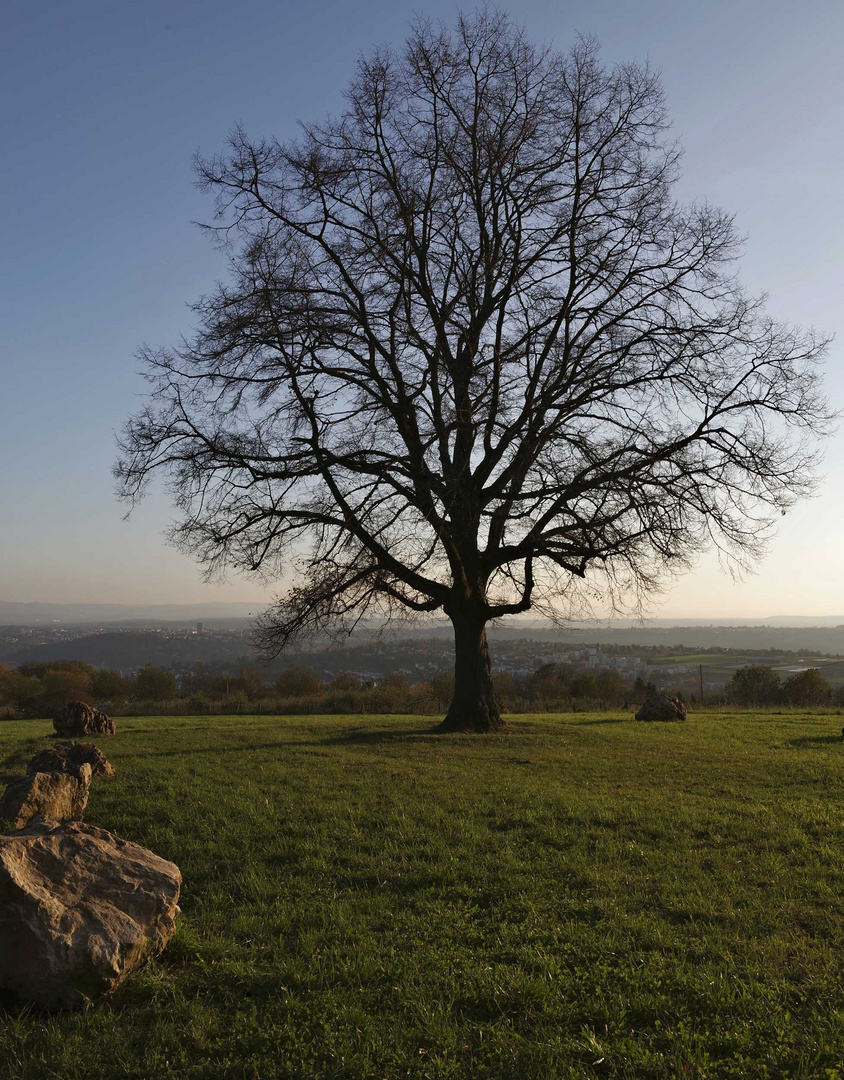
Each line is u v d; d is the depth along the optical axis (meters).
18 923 5.21
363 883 7.99
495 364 21.27
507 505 20.86
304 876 8.16
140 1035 4.91
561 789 12.57
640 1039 4.77
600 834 9.70
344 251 21.56
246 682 55.00
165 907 5.75
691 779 13.75
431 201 21.52
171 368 20.73
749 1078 4.35
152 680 56.94
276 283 20.19
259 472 20.84
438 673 51.25
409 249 21.67
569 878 7.94
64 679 54.72
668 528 20.00
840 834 9.66
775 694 48.03
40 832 6.28
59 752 12.62
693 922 6.71
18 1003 5.14
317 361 21.09
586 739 19.83
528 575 21.44
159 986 5.52
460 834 9.64
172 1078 4.41
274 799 11.80
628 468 20.38
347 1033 4.82
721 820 10.34
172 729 24.09
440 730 22.02
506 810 11.02
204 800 11.64
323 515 21.31
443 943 6.32
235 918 7.00
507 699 43.47
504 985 5.43
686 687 57.19
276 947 6.25
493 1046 4.69
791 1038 4.72
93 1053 4.68
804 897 7.35
